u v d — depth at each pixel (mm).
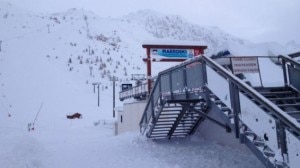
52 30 148125
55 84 84125
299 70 7934
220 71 6773
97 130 33500
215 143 12375
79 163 9578
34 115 56281
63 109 63000
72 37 142375
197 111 10805
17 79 85000
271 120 5180
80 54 120688
